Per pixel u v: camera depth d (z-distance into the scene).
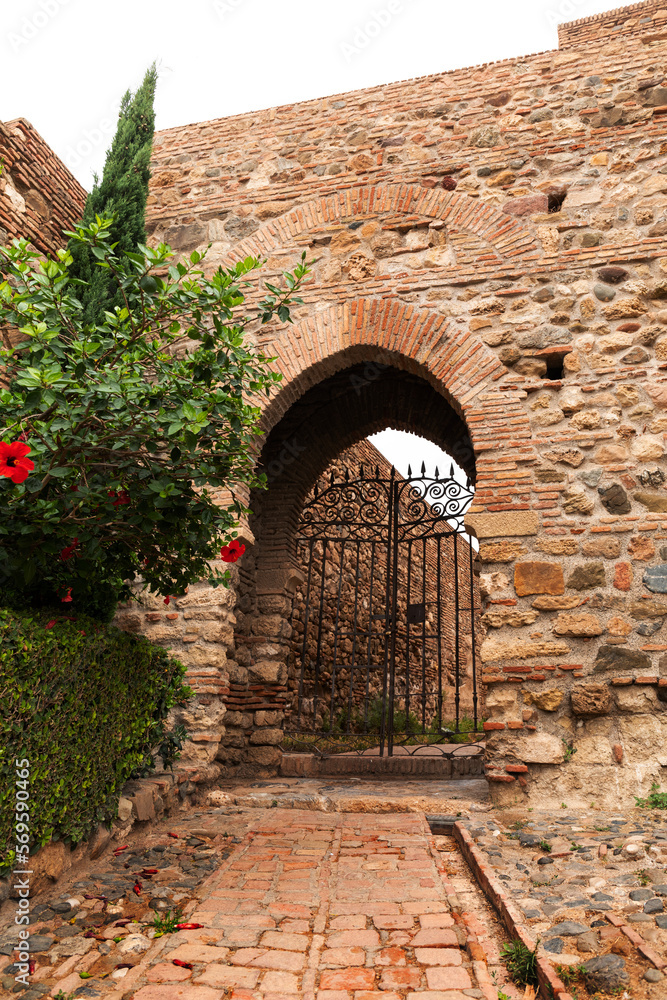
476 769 6.94
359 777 6.90
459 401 5.87
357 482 8.11
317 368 6.46
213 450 3.78
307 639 9.24
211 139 7.53
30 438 3.24
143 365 3.63
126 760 4.12
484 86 6.77
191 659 5.77
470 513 5.54
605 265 5.92
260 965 2.61
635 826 4.07
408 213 6.55
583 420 5.57
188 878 3.56
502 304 6.04
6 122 5.77
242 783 6.33
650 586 5.08
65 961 2.64
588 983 2.31
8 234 5.41
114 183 6.49
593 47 6.61
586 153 6.27
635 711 4.88
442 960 2.63
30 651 3.02
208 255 7.06
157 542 3.82
